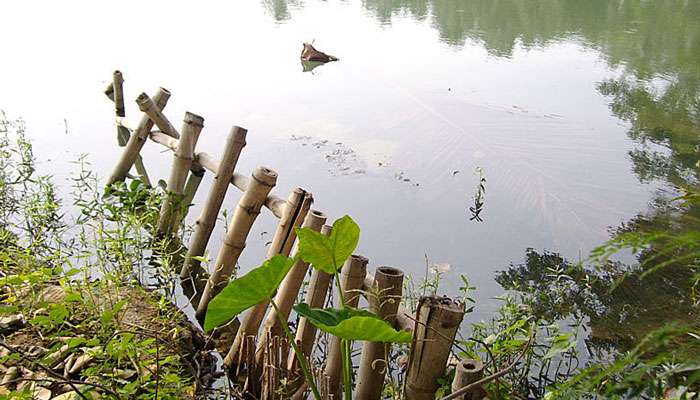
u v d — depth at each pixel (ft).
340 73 25.39
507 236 13.91
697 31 33.12
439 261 12.91
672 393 5.06
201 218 12.42
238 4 38.55
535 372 9.61
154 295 11.00
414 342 7.63
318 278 9.09
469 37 32.12
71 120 19.97
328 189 15.70
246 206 10.91
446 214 14.78
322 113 20.79
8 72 23.93
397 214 14.70
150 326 9.90
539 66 27.07
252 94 22.56
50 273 8.83
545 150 18.03
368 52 28.86
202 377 9.62
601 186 15.83
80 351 8.71
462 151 17.93
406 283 11.28
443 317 7.43
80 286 10.23
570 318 10.98
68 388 8.13
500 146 18.12
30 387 7.50
